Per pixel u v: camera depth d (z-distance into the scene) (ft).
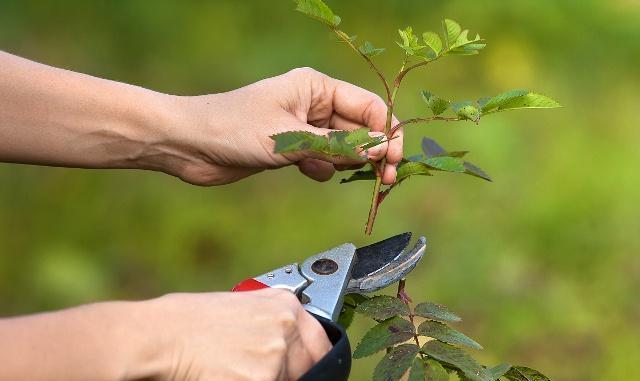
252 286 4.75
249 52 16.39
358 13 17.47
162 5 16.97
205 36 16.66
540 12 17.58
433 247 12.99
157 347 3.65
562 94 16.30
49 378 3.43
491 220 13.48
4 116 5.46
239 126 5.73
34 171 13.69
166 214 13.33
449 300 12.30
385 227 13.21
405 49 4.91
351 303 5.15
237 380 3.74
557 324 12.09
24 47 15.99
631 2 18.47
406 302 5.04
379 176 5.33
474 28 17.30
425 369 4.26
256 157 5.74
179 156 5.85
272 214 13.43
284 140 4.17
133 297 12.26
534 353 11.69
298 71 6.05
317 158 5.59
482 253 12.89
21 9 16.58
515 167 14.44
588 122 15.78
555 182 14.24
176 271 12.64
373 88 15.87
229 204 13.60
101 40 16.42
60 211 13.23
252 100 5.81
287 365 4.00
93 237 12.99
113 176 13.83
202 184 6.03
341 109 6.14
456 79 16.29
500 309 12.21
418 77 16.19
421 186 13.98
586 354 11.68
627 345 11.76
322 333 4.12
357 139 4.42
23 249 12.67
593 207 13.82
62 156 5.66
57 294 12.10
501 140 14.70
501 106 4.84
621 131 15.46
